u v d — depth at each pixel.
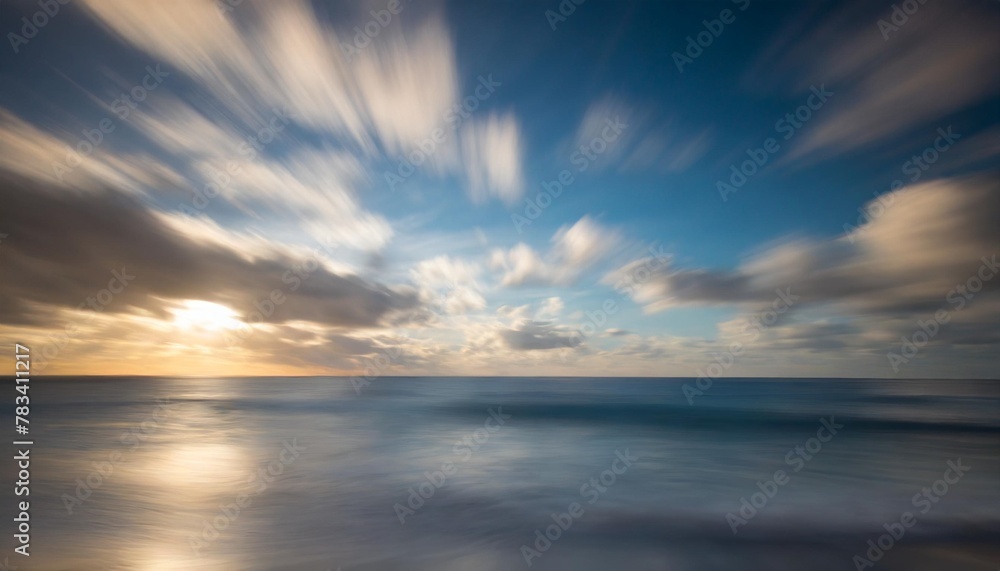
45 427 26.47
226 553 9.32
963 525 10.84
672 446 20.81
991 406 39.91
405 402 46.12
